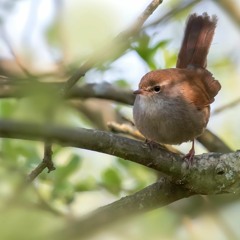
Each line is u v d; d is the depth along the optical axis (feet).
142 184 35.40
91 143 21.86
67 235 21.17
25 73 32.24
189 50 37.73
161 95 32.94
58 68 34.68
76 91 35.68
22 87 20.53
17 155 32.81
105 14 42.78
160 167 24.99
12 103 34.30
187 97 33.35
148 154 24.43
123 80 37.86
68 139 19.75
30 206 25.18
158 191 26.09
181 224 34.14
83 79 35.63
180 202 34.58
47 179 33.32
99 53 25.81
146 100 32.86
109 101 39.37
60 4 35.37
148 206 25.96
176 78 33.86
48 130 18.63
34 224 19.15
